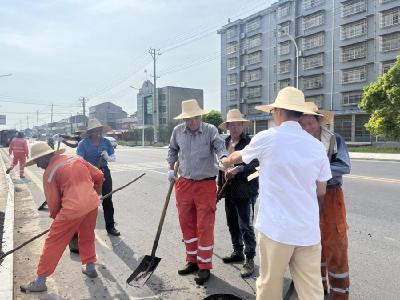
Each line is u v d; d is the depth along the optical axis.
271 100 55.94
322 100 47.78
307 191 2.61
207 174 4.23
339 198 3.16
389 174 13.23
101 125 5.86
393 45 40.00
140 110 90.81
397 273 4.32
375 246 5.23
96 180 4.43
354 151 29.31
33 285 3.97
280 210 2.60
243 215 4.31
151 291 4.00
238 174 4.21
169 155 4.61
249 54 59.25
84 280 4.30
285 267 2.65
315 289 2.62
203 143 4.20
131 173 15.12
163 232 6.21
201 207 4.21
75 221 3.96
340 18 45.16
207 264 4.18
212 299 3.74
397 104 26.92
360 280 4.15
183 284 4.16
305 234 2.57
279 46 53.47
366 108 29.16
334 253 3.16
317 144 2.70
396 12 39.53
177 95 81.75
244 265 4.38
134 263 4.82
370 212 7.21
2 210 7.59
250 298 3.81
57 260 3.99
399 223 6.37
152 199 9.12
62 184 3.98
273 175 2.63
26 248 5.39
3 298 3.67
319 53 47.72
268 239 2.64
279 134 2.67
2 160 23.08
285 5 52.41
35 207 8.41
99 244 5.59
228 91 63.59
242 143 4.43
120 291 4.01
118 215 7.45
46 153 4.00
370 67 42.25
